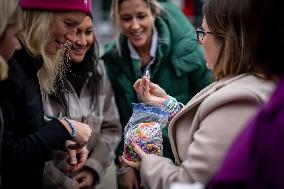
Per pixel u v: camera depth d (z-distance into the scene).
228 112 1.45
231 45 1.58
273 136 1.04
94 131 2.54
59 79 2.19
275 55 1.10
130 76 2.80
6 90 1.59
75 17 1.83
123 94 2.82
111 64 2.84
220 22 1.60
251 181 1.08
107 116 2.72
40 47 1.76
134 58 2.80
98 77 2.60
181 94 2.70
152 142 1.86
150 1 2.75
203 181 1.42
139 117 1.95
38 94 1.76
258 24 1.13
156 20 2.81
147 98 2.07
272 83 1.49
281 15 1.09
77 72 2.44
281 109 1.07
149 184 1.66
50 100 2.26
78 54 2.40
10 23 1.49
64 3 1.79
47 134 1.68
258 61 1.16
